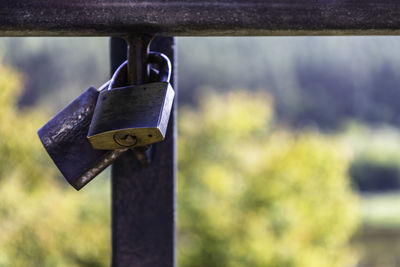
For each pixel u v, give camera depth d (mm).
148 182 1442
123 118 1097
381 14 1148
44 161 11914
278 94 89438
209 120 16953
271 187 14500
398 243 36688
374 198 63594
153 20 1114
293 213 14234
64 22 1105
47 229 11438
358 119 91562
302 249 14273
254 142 16625
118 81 1226
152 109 1104
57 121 1241
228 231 14273
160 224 1447
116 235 1443
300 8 1136
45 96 58312
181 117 17312
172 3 1109
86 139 1232
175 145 1451
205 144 16484
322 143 15289
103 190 17141
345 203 15297
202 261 14312
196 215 14523
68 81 60969
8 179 11344
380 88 93500
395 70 93375
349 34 1185
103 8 1103
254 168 14789
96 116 1129
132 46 1148
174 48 1445
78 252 12203
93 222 12852
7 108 11656
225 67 85438
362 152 71812
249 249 13984
